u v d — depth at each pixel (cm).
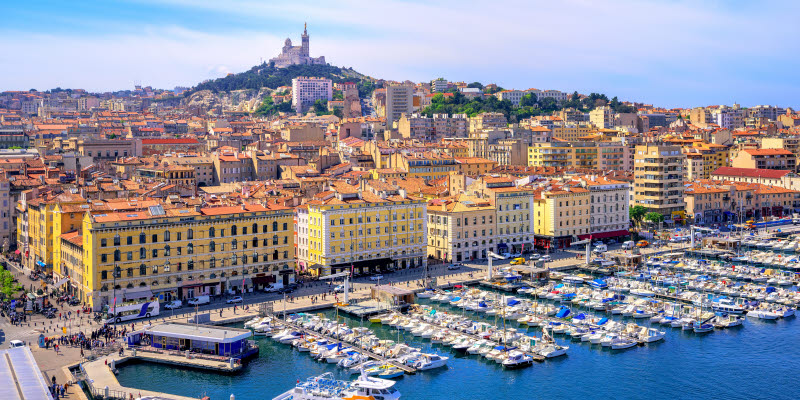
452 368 17588
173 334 18162
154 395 15225
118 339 18650
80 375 16238
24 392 13712
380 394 15188
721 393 16200
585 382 16762
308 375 16875
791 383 16688
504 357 17800
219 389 16050
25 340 18375
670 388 16462
